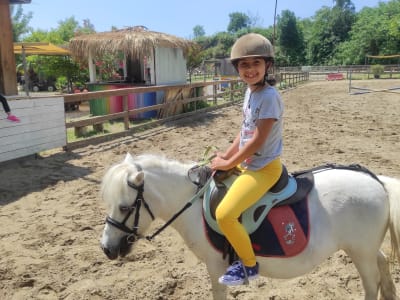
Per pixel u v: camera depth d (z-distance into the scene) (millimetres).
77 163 8008
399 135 10969
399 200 2611
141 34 13484
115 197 2500
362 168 2854
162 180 2662
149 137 10766
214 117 14961
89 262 4250
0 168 7434
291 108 17844
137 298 3619
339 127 12469
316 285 3789
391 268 4016
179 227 2758
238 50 2396
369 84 32969
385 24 63406
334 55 74000
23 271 4051
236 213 2412
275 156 2496
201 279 3900
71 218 5340
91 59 14477
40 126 8297
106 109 13875
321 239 2568
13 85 8617
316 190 2656
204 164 2809
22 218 5355
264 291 3688
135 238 2617
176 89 14641
